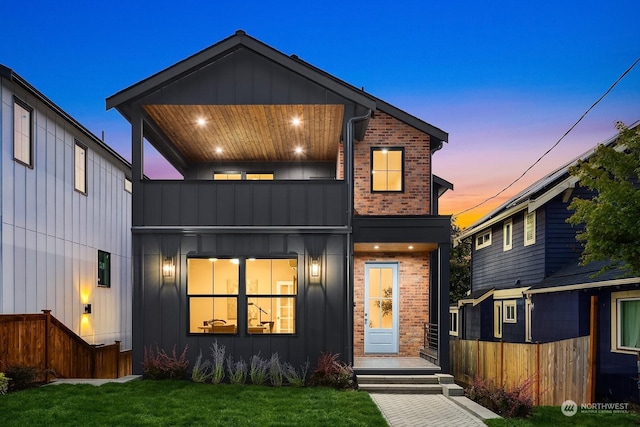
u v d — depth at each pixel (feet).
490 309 65.46
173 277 37.91
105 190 54.39
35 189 39.88
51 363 36.32
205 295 37.93
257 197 38.55
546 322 48.42
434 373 37.35
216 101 38.52
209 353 37.45
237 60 38.86
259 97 38.58
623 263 38.86
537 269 51.96
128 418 25.27
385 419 27.30
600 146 31.30
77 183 47.85
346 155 38.68
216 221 38.29
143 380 35.50
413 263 47.34
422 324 46.85
